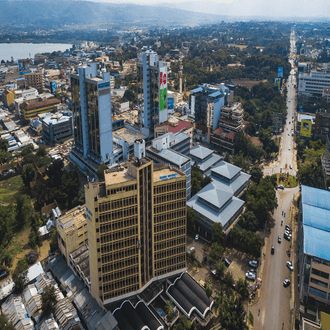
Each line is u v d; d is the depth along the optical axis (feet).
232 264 549.95
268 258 569.23
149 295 458.09
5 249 562.66
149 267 463.01
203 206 622.95
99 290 430.61
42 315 438.81
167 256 475.31
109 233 402.52
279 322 451.12
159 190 433.89
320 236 492.13
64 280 496.64
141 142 472.03
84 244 527.40
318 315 433.89
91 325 424.05
